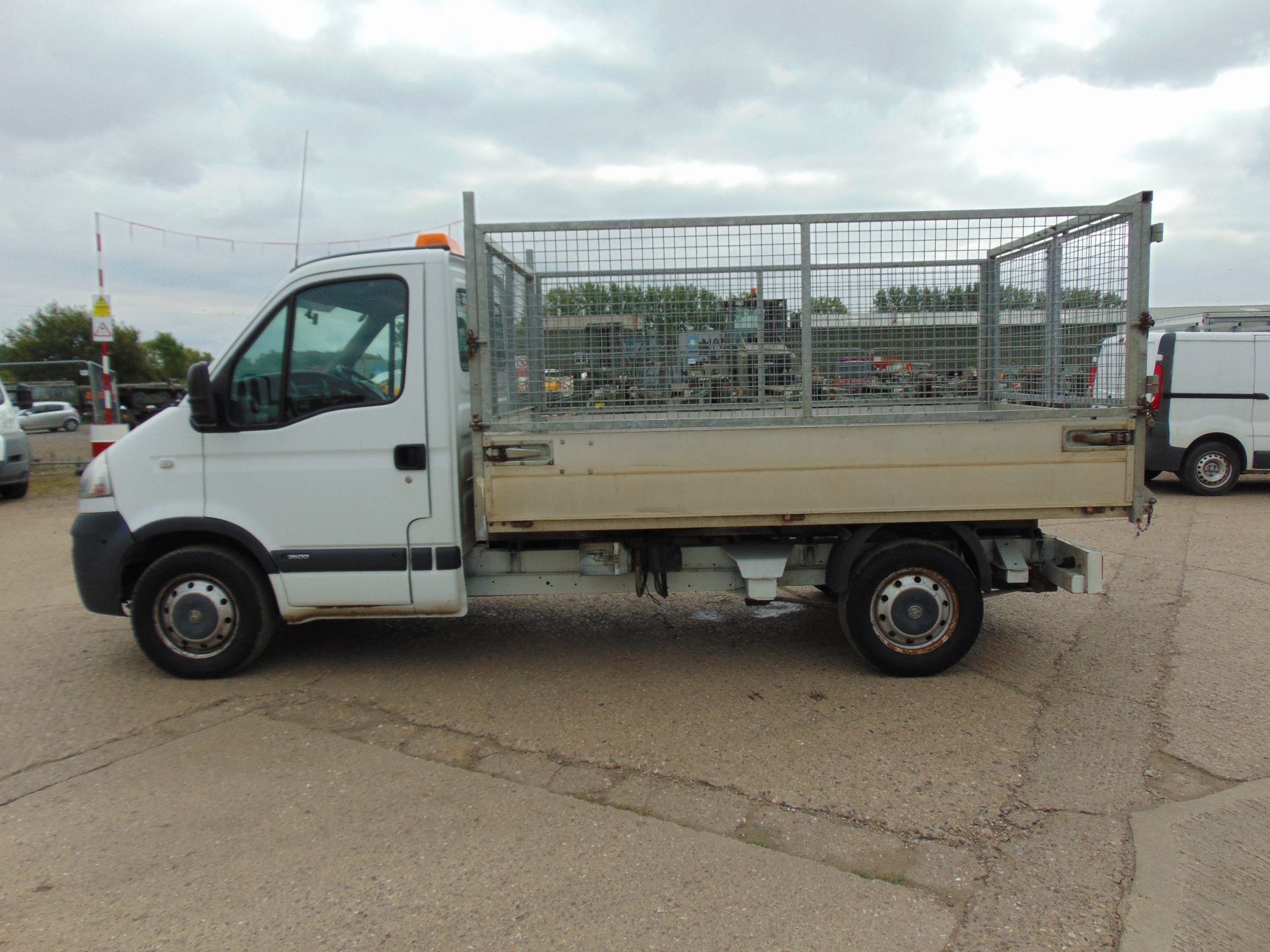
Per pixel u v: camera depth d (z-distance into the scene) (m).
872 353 4.80
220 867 3.24
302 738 4.37
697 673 5.23
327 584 4.89
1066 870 3.15
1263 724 4.39
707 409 4.71
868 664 5.30
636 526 4.73
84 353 60.84
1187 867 3.16
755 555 5.09
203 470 4.89
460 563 4.88
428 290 4.73
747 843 3.35
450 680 5.15
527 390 4.75
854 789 3.76
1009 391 5.12
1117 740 4.22
